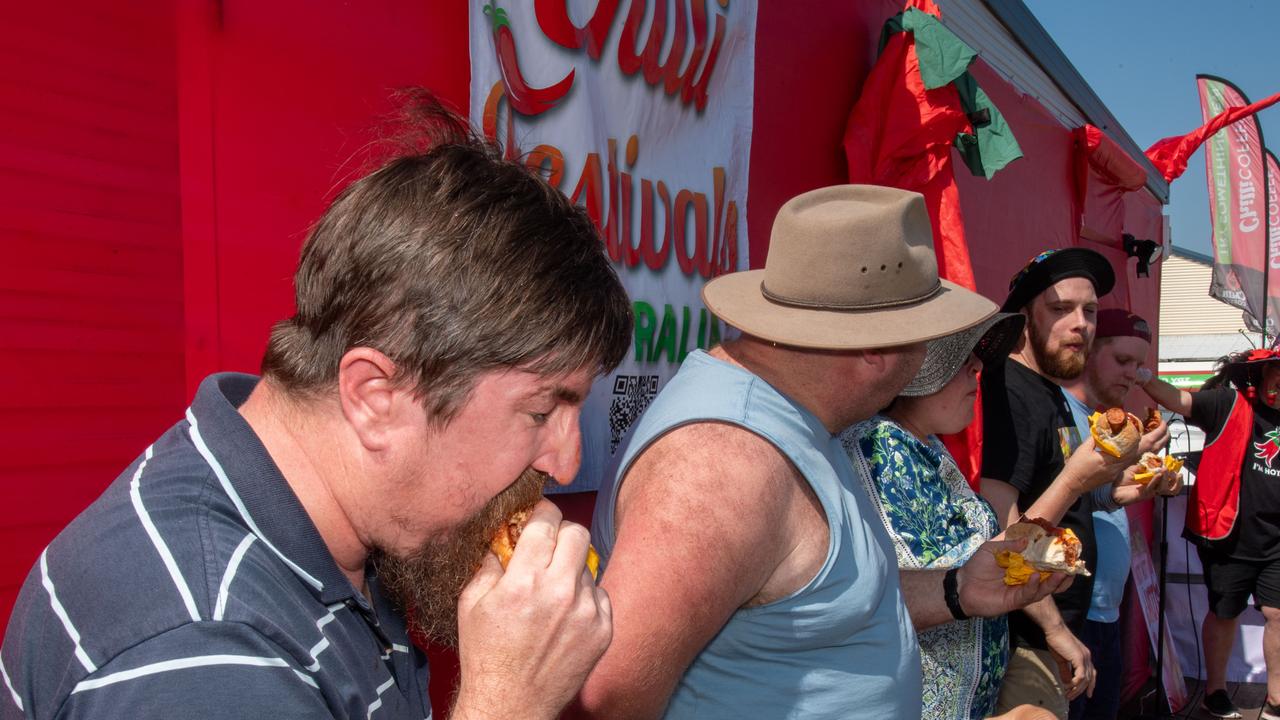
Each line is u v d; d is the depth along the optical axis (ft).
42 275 4.06
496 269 2.34
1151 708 16.57
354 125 5.17
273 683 2.11
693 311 7.68
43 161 4.05
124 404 4.39
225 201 4.58
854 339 4.04
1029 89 17.31
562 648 2.38
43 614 2.13
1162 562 16.43
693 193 7.59
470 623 2.41
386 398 2.36
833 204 4.63
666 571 3.36
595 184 6.39
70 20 4.12
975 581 5.27
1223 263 30.17
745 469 3.66
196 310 4.48
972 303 4.59
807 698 4.00
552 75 6.00
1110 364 11.57
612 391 6.77
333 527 2.56
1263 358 14.79
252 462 2.37
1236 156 29.66
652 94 7.02
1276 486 14.97
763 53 9.36
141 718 1.90
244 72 4.64
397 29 5.43
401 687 2.97
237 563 2.22
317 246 2.48
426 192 2.42
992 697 6.15
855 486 4.68
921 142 10.43
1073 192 19.90
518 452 2.51
